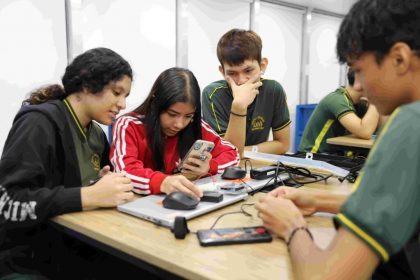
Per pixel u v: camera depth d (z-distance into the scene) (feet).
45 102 4.04
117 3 9.54
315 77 16.48
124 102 4.11
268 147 6.93
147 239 2.86
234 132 5.91
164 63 10.82
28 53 8.27
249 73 6.21
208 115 6.80
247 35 6.24
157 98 4.53
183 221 2.88
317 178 4.64
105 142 4.73
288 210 2.61
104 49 4.09
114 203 3.49
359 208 1.90
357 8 2.14
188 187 3.66
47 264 3.91
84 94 4.00
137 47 10.12
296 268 2.15
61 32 8.72
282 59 14.75
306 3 14.21
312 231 2.95
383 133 2.03
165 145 4.92
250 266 2.43
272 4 13.76
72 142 3.95
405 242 1.87
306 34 15.40
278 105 7.20
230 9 12.33
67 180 3.94
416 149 1.85
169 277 2.70
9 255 3.68
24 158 3.47
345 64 2.31
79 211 3.44
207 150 4.58
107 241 2.92
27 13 8.14
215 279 2.27
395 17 1.97
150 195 3.85
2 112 8.05
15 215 3.34
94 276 4.24
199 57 11.69
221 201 3.57
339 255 1.92
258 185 4.15
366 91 2.23
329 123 8.43
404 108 2.01
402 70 2.04
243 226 3.11
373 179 1.91
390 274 2.42
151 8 10.25
